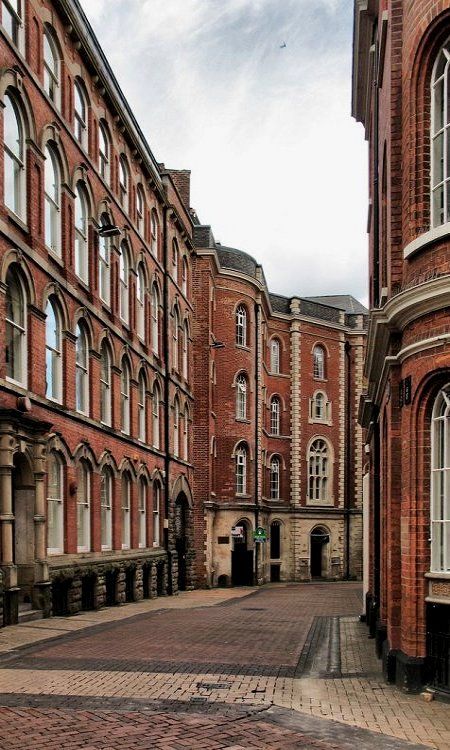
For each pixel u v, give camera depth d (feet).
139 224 98.02
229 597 100.53
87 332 73.87
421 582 32.50
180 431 117.91
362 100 70.33
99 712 27.91
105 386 80.89
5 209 54.29
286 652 43.47
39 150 61.62
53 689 31.63
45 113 63.62
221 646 45.62
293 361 172.04
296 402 170.40
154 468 99.91
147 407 97.81
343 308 203.62
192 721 26.86
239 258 146.82
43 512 58.54
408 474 33.53
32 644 44.29
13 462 55.98
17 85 57.06
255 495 145.28
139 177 98.32
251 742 24.41
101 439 76.13
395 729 26.25
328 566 169.58
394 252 36.88
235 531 134.82
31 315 58.65
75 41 72.18
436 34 33.96
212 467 133.80
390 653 34.22
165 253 109.40
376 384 48.39
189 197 135.74
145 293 98.68
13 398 54.49
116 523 80.74
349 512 175.22
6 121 56.65
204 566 123.95
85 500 72.54
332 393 179.01
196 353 130.52
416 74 34.91
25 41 60.39
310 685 33.55
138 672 35.76
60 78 68.74
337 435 177.78
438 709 29.17
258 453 147.23
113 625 56.59
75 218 73.10
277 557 162.91
